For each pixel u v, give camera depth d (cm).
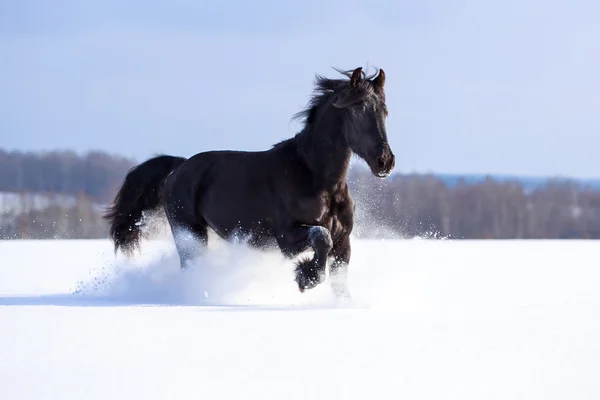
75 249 3372
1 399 631
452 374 718
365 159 1230
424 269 2100
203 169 1441
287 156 1309
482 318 1069
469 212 9119
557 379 699
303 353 808
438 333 930
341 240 1304
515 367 745
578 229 9250
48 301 1304
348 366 749
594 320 1046
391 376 710
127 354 802
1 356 792
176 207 1468
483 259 2652
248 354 803
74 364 757
